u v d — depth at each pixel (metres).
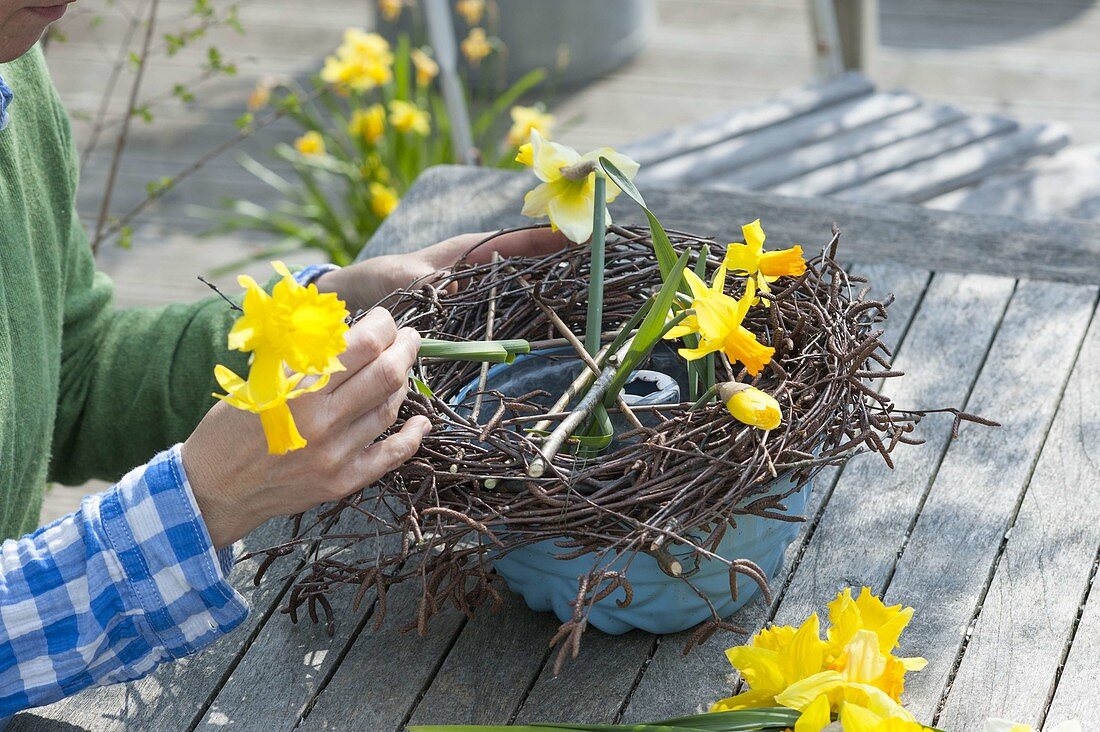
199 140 5.31
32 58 1.83
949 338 1.84
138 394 1.86
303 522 1.69
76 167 1.91
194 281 4.46
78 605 1.46
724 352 1.44
